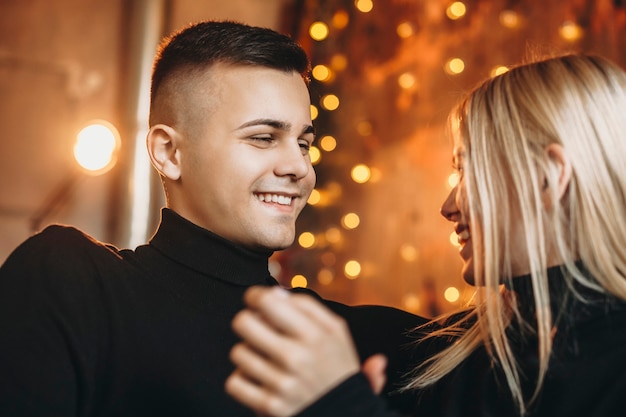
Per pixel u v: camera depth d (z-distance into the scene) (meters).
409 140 4.91
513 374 1.36
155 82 1.72
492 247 1.40
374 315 1.78
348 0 5.34
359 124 5.23
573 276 1.35
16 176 4.96
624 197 1.35
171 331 1.50
